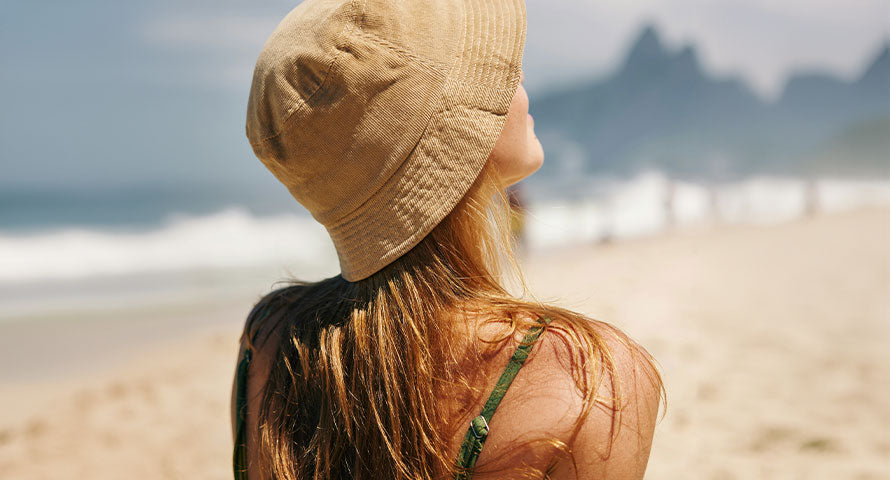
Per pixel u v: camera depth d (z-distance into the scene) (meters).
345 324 0.99
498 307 0.91
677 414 5.17
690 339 7.29
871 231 18.72
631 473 0.82
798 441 4.57
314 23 0.92
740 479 4.10
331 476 0.94
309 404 1.00
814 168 119.25
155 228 26.19
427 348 0.89
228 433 5.55
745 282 11.21
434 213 0.91
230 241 22.70
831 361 6.34
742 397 5.46
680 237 20.78
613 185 47.38
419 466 0.87
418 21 0.92
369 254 0.94
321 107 0.90
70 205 39.28
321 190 0.96
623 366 0.85
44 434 5.57
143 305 11.78
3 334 9.46
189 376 7.18
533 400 0.83
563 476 0.82
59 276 16.06
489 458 0.84
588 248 18.69
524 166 1.01
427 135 0.90
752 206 34.09
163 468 4.84
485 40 0.94
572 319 0.88
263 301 1.24
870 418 4.91
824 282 10.77
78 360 8.07
